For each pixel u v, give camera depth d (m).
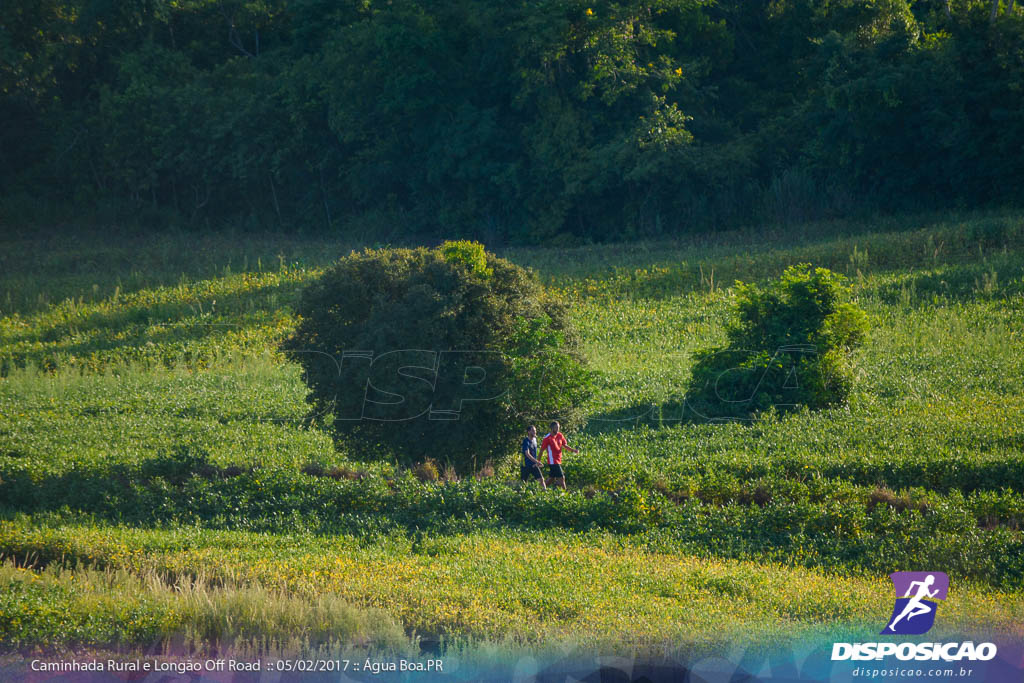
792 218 154.25
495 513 45.78
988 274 98.38
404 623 29.48
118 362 99.00
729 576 34.38
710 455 53.22
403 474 50.97
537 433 53.06
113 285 139.88
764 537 41.59
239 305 119.44
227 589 31.55
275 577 33.62
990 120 141.00
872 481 47.81
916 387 67.75
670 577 34.38
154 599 31.16
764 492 46.56
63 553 38.59
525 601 31.27
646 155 154.25
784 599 31.69
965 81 139.25
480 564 36.31
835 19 160.88
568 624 28.97
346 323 51.91
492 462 54.00
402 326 49.34
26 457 55.50
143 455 56.56
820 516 41.75
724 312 99.69
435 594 31.78
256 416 72.38
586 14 157.50
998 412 58.12
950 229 120.25
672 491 47.88
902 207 151.00
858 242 120.25
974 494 44.22
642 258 135.12
